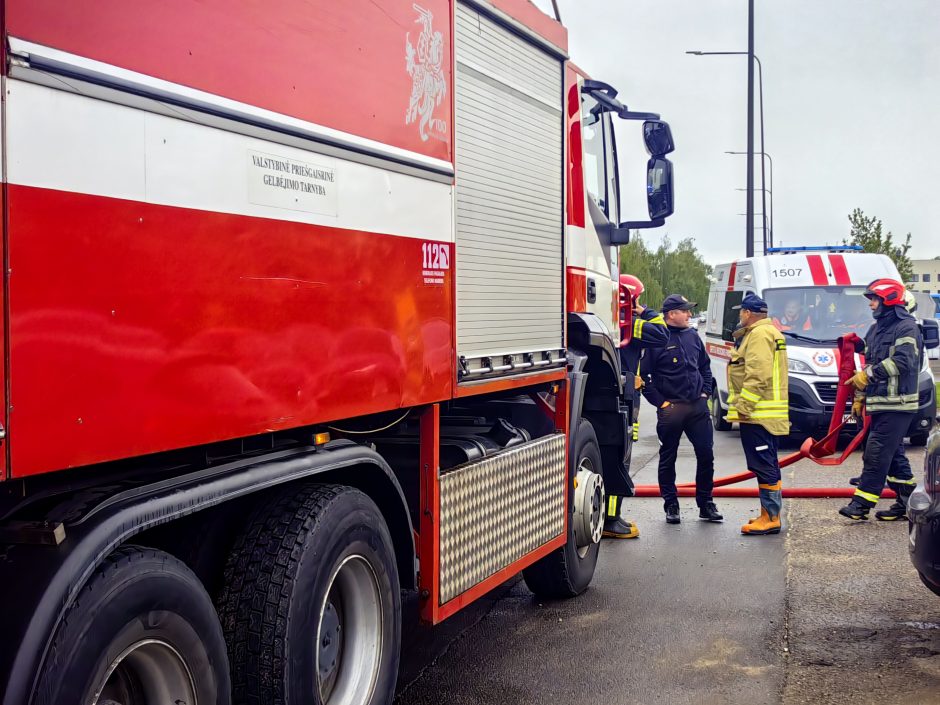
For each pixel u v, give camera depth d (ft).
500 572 14.29
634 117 20.70
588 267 19.71
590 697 13.79
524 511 15.26
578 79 18.70
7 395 6.28
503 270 14.51
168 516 7.73
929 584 15.51
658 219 21.02
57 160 6.64
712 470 26.05
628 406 22.29
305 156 9.42
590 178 20.04
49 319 6.57
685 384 25.35
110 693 7.56
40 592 6.64
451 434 14.48
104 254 7.02
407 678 14.67
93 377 6.91
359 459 10.80
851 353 26.45
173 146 7.72
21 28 6.40
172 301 7.68
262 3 8.81
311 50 9.53
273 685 9.33
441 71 12.40
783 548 22.79
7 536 6.94
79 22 6.84
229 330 8.32
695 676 14.55
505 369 14.43
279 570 9.55
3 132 6.26
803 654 15.44
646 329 25.52
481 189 13.71
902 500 25.53
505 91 14.60
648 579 20.24
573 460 17.79
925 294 54.24
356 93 10.35
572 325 18.42
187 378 7.84
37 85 6.50
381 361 10.85
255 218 8.67
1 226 6.24
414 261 11.62
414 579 12.13
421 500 12.44
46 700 6.47
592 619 17.54
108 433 7.05
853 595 18.67
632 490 22.22
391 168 11.08
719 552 22.52
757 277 45.06
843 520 25.70
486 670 14.99
